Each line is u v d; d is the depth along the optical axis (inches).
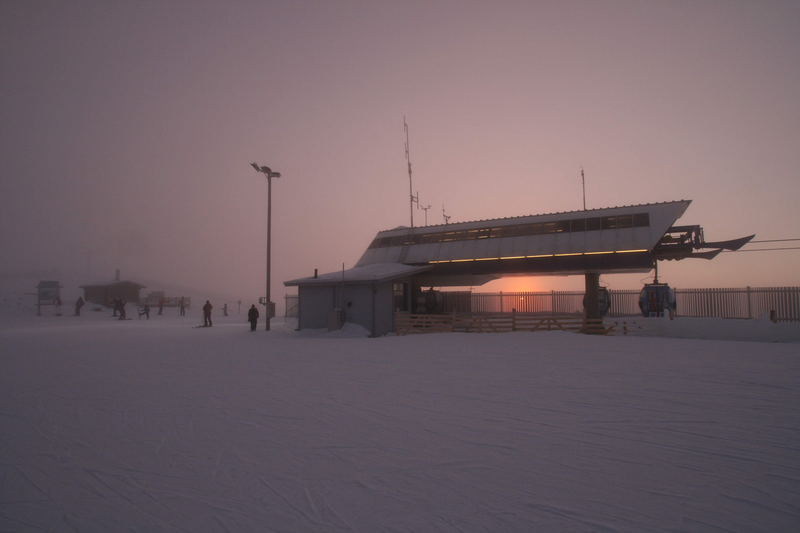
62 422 298.0
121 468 219.8
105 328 1273.4
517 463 219.8
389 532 157.2
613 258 1014.4
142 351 700.0
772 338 830.5
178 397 368.8
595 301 1065.5
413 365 535.5
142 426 288.4
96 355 649.0
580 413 308.5
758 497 181.0
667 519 163.5
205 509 176.7
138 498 187.5
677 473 205.6
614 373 460.1
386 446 246.7
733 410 311.0
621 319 1069.8
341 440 257.6
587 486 192.5
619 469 210.8
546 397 356.8
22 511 177.3
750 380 414.9
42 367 534.0
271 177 1211.2
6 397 371.2
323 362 569.3
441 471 211.2
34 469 219.6
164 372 495.2
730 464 215.6
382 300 1046.4
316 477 206.2
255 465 221.6
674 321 954.7
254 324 1162.0
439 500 181.3
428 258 1245.1
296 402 349.4
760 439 251.1
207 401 354.3
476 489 191.0
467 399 354.0
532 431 269.7
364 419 300.0
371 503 179.6
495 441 252.7
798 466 212.5
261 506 178.5
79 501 185.3
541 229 1149.1
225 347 761.6
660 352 631.8
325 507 176.9
